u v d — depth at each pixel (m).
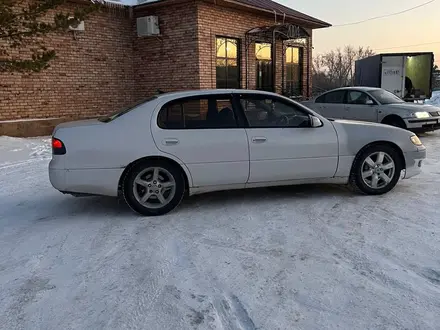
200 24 13.18
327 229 4.36
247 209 5.11
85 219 4.88
